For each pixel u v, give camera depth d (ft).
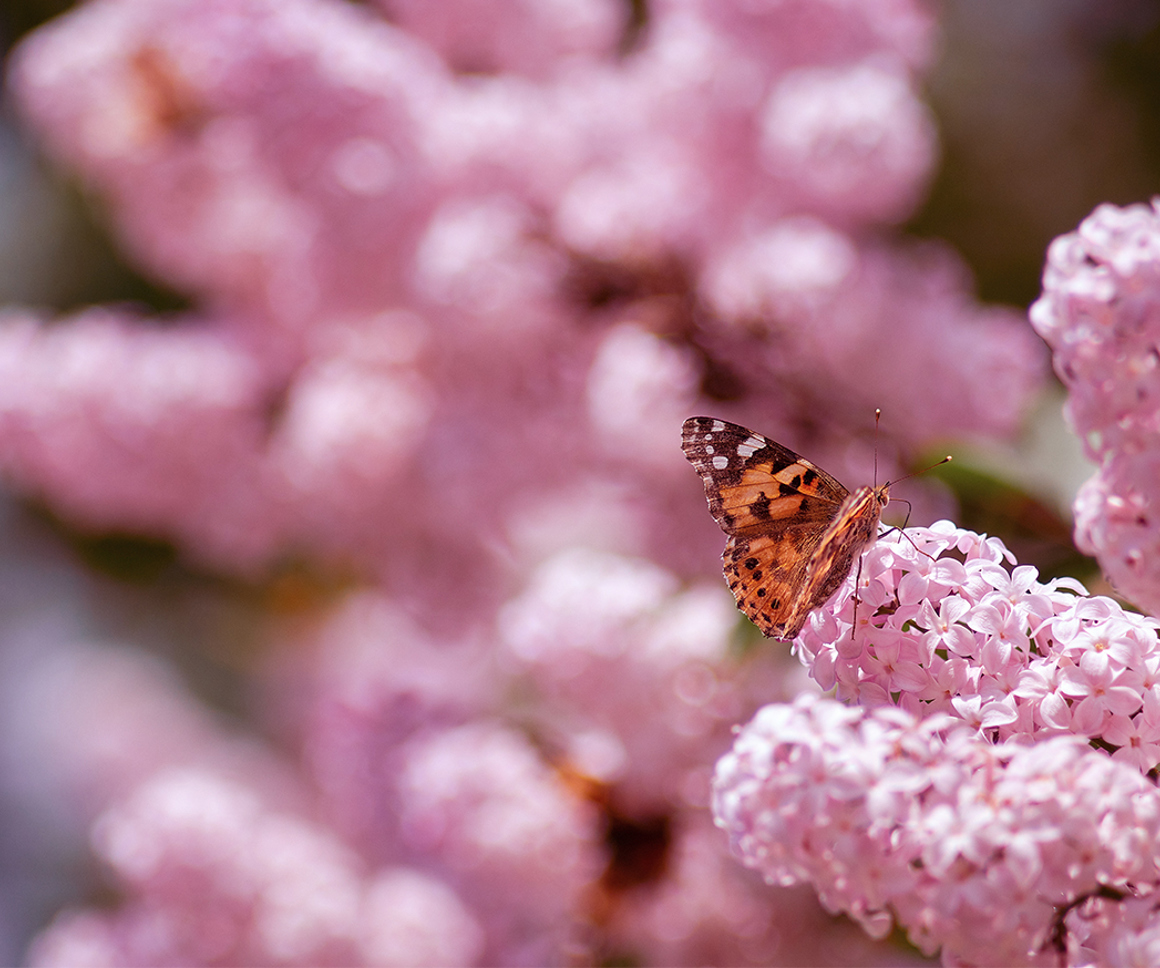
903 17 2.17
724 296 2.10
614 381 2.09
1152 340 1.61
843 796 1.58
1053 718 1.62
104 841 2.16
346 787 2.20
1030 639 1.64
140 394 2.36
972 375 2.08
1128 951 1.58
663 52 2.21
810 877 1.60
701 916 2.04
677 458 2.10
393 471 2.20
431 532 2.23
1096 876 1.58
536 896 2.02
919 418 2.08
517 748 2.06
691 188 2.20
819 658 1.65
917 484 2.03
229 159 2.35
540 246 2.15
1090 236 1.62
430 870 2.17
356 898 2.13
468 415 2.20
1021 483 1.88
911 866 1.59
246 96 2.12
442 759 2.06
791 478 1.75
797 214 2.19
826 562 1.65
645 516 2.17
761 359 2.10
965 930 1.57
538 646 1.99
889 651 1.64
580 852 2.02
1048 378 2.17
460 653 2.38
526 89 2.32
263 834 2.15
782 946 2.05
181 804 2.13
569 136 2.20
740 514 1.76
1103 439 1.63
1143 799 1.59
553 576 2.02
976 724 1.62
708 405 2.09
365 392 2.21
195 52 2.21
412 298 2.18
